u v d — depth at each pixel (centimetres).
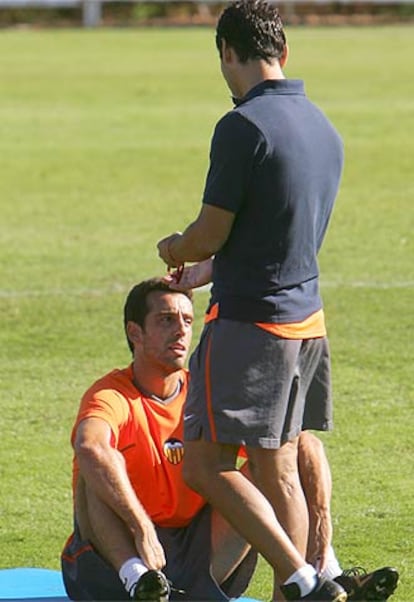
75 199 6147
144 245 5234
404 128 7956
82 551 2120
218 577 2225
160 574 2008
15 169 6875
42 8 14575
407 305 4334
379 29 13950
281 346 2041
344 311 4266
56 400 3497
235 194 2014
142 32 13662
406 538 2647
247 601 2241
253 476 2127
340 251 5062
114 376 2216
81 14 14612
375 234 5344
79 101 9206
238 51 2070
